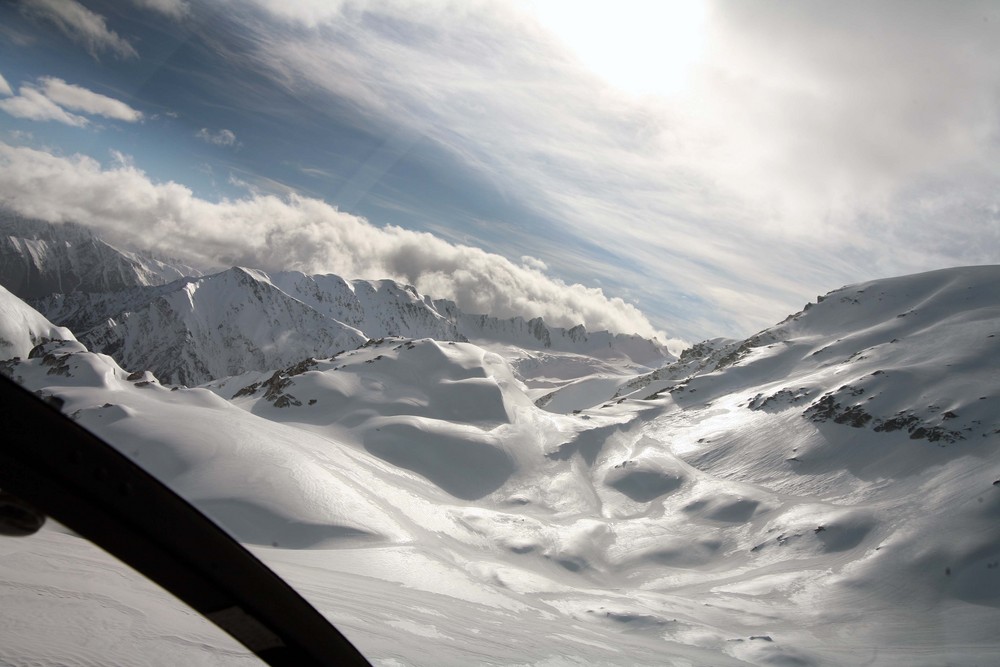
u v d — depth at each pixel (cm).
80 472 241
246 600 311
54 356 11031
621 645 3638
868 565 7244
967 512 8069
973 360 12719
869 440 11200
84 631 959
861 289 18800
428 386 12988
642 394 19788
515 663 2159
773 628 5700
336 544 5959
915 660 4975
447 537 7056
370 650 1745
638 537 8575
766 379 15838
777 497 9775
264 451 7512
